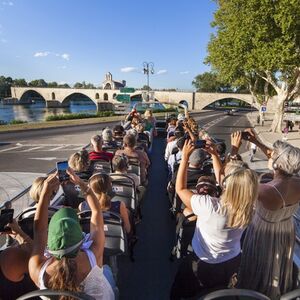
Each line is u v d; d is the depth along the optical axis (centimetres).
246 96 9100
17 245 257
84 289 192
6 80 17588
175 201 514
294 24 2202
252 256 251
